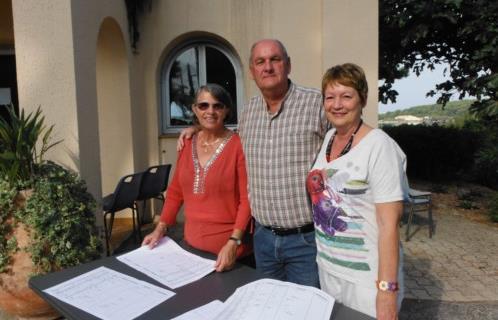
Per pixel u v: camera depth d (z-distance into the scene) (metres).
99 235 3.46
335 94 1.67
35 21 3.65
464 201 7.67
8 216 2.99
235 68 6.04
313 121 2.12
